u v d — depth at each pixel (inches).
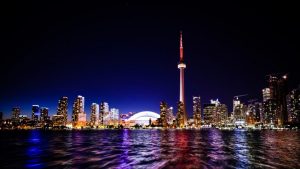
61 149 3193.9
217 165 1866.4
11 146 3673.7
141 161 2084.2
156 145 3841.0
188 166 1828.2
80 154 2623.0
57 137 6555.1
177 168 1747.0
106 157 2362.2
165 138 6053.2
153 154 2598.4
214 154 2564.0
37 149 3201.3
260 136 7032.5
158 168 1748.3
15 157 2370.8
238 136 7135.8
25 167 1819.6
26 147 3499.0
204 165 1865.2
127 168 1748.3
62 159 2220.7
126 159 2214.6
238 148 3272.6
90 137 6614.2
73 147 3506.4
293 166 1822.1
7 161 2107.5
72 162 2037.4
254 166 1820.9
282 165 1863.9
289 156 2381.9
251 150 2987.2
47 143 4318.4
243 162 2007.9
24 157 2368.4
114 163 1977.1
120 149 3193.9
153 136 7214.6
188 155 2492.6
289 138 5866.1
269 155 2468.0
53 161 2095.2
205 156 2399.1
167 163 1964.8
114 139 5620.1
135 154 2610.7
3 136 7071.9
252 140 5113.2
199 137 6550.2
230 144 4005.9
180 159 2197.3
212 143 4256.9
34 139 5580.7
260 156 2389.3
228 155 2477.9
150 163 1971.0
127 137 6614.2
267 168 1739.7
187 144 4042.8
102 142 4594.0
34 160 2164.1
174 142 4564.5
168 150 3031.5
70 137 6565.0
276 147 3410.4
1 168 1790.1
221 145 3804.1
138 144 4084.6
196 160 2124.8
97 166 1836.9
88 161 2094.0
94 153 2716.5
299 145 3745.1
